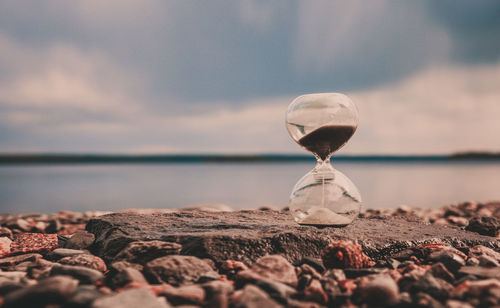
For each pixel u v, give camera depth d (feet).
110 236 1.76
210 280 1.40
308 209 1.72
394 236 1.79
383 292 1.23
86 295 1.15
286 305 1.23
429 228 1.97
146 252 1.57
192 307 1.19
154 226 1.85
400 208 3.51
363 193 8.28
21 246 1.82
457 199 6.97
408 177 15.38
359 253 1.53
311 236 1.68
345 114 1.61
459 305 1.17
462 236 1.86
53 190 9.87
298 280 1.40
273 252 1.62
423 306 1.19
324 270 1.52
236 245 1.61
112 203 6.77
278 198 7.55
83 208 5.99
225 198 7.57
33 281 1.38
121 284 1.35
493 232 2.12
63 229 2.74
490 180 13.12
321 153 1.71
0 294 1.24
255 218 2.06
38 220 3.07
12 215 3.38
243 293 1.19
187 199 7.46
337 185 1.72
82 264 1.53
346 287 1.32
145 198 7.66
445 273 1.42
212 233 1.68
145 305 1.12
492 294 1.22
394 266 1.55
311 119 1.61
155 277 1.40
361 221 2.09
